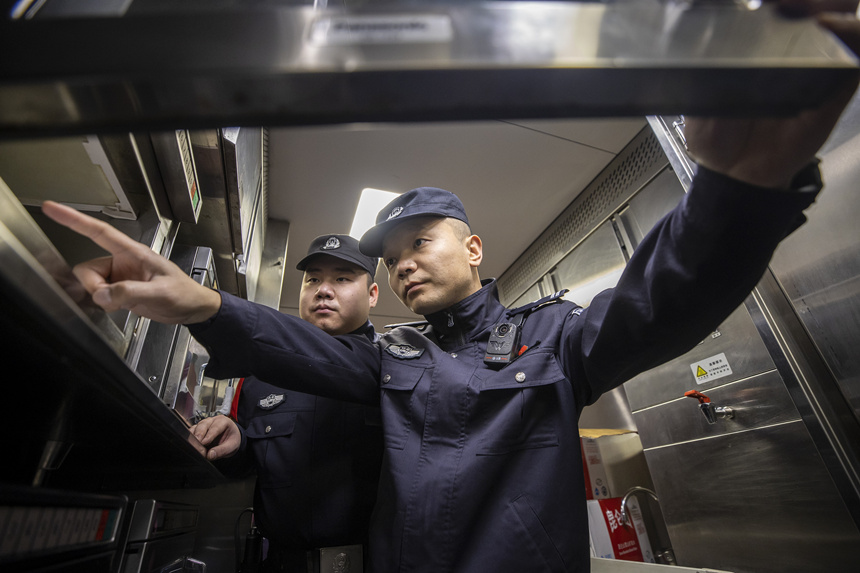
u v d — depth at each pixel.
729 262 0.54
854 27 0.35
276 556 1.18
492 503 0.80
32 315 0.32
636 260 0.69
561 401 0.89
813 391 1.22
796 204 0.48
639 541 1.79
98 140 0.72
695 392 1.54
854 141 1.11
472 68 0.30
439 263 1.09
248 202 1.69
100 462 1.01
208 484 1.58
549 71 0.31
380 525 0.86
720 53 0.32
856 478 1.12
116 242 0.54
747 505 1.40
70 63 0.28
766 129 0.43
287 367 0.86
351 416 1.28
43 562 0.40
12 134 0.31
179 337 1.26
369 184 2.40
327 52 0.29
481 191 2.53
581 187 2.55
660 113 0.35
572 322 0.99
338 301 1.56
